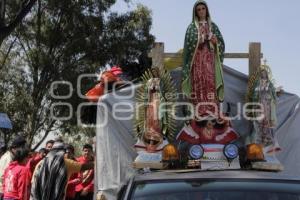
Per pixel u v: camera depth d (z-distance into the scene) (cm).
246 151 633
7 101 3192
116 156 680
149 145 677
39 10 3362
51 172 763
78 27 3331
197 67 703
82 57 3372
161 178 500
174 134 693
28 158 877
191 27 711
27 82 3297
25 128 3177
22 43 3381
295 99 717
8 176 848
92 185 958
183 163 635
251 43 720
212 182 486
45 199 759
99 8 3347
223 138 680
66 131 3016
